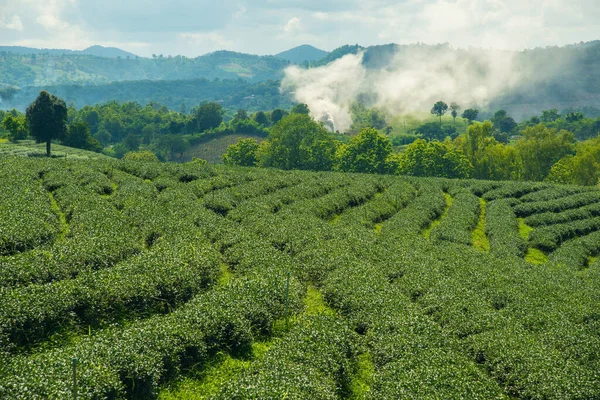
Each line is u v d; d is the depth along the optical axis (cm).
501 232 5881
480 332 2842
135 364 2005
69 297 2453
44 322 2311
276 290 2997
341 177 7756
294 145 12406
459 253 4544
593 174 11081
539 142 12206
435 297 3225
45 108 9800
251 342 2570
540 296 3609
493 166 12550
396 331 2672
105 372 1898
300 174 7894
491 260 4475
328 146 12594
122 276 2777
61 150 11950
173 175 6631
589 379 2370
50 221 3950
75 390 1644
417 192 7862
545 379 2306
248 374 2158
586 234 6316
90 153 12381
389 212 6144
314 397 1958
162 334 2241
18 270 2669
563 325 3019
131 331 2247
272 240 4147
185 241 3634
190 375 2241
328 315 2872
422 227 5809
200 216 4481
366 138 11988
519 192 8025
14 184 4828
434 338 2627
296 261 3722
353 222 5244
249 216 4741
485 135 12675
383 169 12119
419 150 11731
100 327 2505
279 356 2277
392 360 2444
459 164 11600
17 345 2186
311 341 2425
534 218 6550
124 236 3625
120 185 5694
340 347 2428
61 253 3009
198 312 2516
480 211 7175
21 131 12975
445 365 2311
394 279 3675
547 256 5578
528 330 2944
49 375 1800
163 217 4256
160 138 19800
